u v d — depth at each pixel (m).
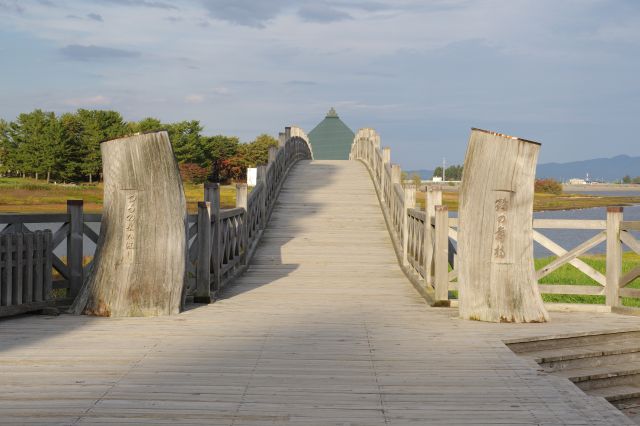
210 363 5.68
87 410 4.43
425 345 6.43
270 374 5.36
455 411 4.50
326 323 7.54
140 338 6.60
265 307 8.62
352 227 15.65
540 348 6.85
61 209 39.44
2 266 7.24
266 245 14.09
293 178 21.31
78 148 69.75
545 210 79.38
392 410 4.52
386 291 10.16
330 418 4.34
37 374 5.28
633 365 6.95
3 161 73.31
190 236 9.11
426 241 9.74
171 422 4.23
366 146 23.86
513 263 7.71
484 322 7.66
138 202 7.84
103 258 7.87
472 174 7.86
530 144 7.68
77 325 7.20
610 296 8.50
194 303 8.90
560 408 4.58
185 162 68.81
